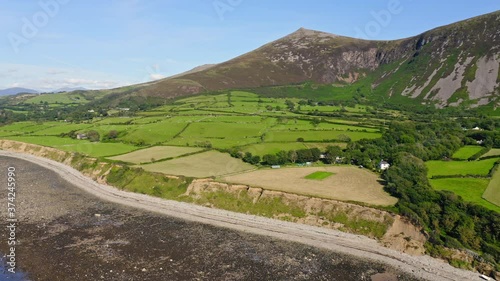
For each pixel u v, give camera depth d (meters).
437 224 59.06
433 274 51.03
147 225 67.38
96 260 52.47
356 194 72.75
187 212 74.50
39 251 54.78
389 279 49.81
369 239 61.03
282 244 60.22
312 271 51.50
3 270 48.59
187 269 50.81
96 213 73.12
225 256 55.31
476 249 53.88
